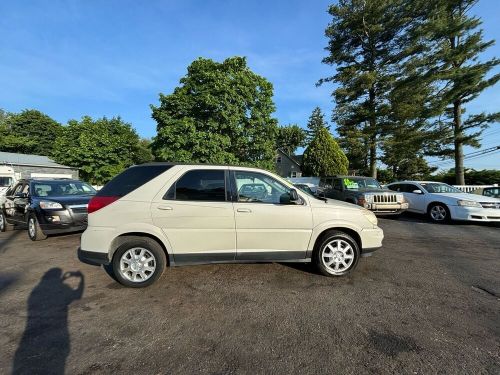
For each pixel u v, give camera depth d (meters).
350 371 2.42
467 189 18.02
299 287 4.16
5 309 3.54
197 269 4.89
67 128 34.06
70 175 26.00
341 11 26.45
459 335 2.94
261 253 4.35
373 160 27.56
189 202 4.20
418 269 4.96
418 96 23.55
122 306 3.60
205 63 24.02
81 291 4.06
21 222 8.05
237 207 4.27
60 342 2.84
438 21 22.31
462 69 21.88
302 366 2.49
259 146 23.78
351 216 4.57
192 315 3.37
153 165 4.39
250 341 2.86
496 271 4.88
